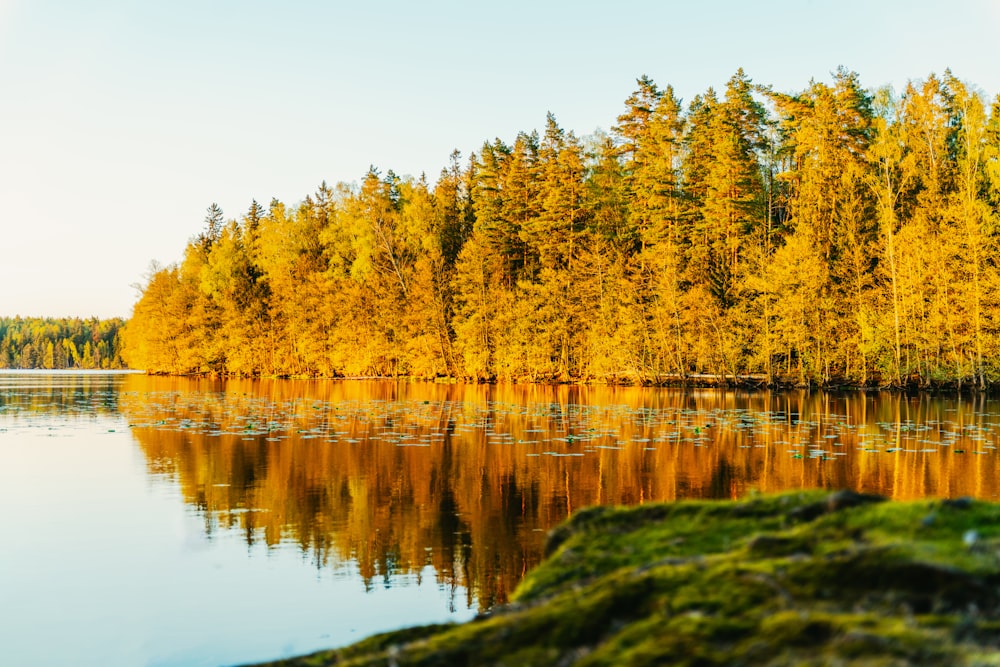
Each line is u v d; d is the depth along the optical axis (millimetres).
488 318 67500
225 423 32406
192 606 10539
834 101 61281
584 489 17984
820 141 59438
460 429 29672
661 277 58000
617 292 60281
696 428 28984
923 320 48250
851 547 6070
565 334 63000
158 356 98125
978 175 50094
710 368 58281
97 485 18531
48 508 16219
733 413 36062
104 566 12297
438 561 12516
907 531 6168
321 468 20719
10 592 11125
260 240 96375
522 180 73375
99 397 51062
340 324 79125
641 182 67312
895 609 5055
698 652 4836
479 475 19609
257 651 9094
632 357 58250
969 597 4992
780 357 57750
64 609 10461
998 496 16641
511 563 12375
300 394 53438
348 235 86062
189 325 95125
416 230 79062
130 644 9250
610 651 5133
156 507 16312
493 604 10555
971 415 34781
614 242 66250
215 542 13648
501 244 70938
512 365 64375
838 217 55031
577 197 69625
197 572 11992
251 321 87500
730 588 5703
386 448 24375
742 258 60281
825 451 23234
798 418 33469
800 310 52438
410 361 73188
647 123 70625
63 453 23531
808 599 5355
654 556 7219
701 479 18922
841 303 52938
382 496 17297
